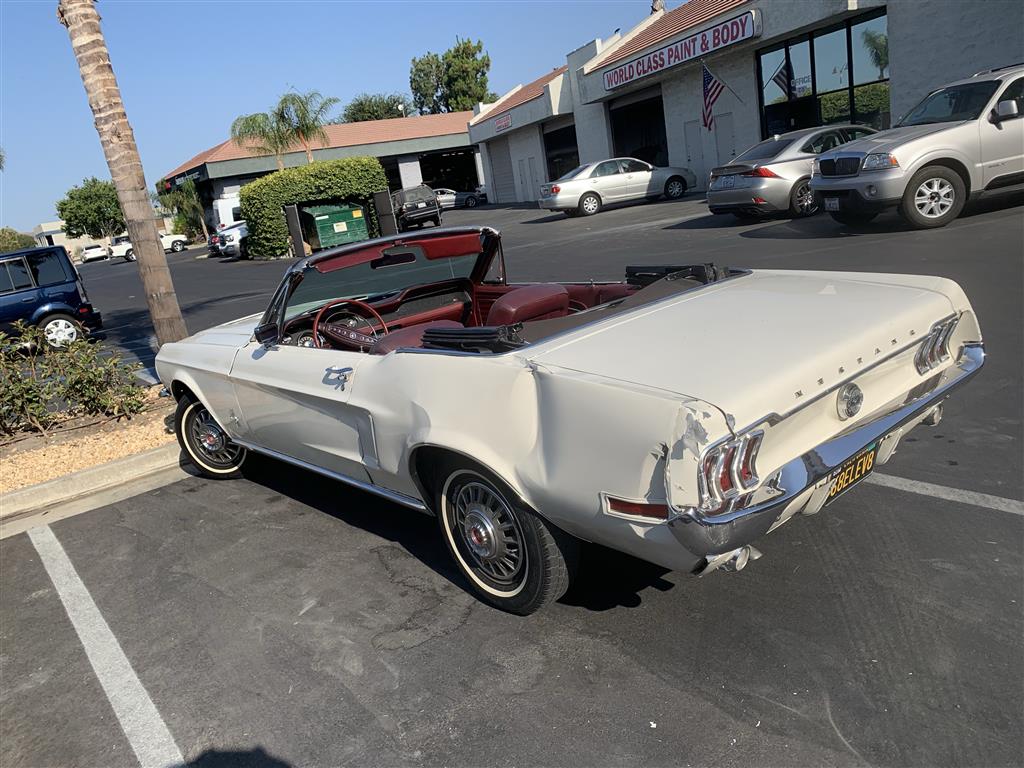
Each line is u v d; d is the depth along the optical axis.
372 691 2.92
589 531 2.70
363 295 4.72
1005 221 9.62
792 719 2.48
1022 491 3.66
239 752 2.71
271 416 4.31
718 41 19.22
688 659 2.84
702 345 2.80
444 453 3.14
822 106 18.30
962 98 10.42
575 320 3.30
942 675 2.57
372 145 43.62
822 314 3.06
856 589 3.10
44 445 6.56
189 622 3.61
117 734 2.91
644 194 21.95
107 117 6.88
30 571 4.45
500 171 38.12
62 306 13.12
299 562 4.04
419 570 3.78
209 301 16.80
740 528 2.32
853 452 2.64
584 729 2.57
